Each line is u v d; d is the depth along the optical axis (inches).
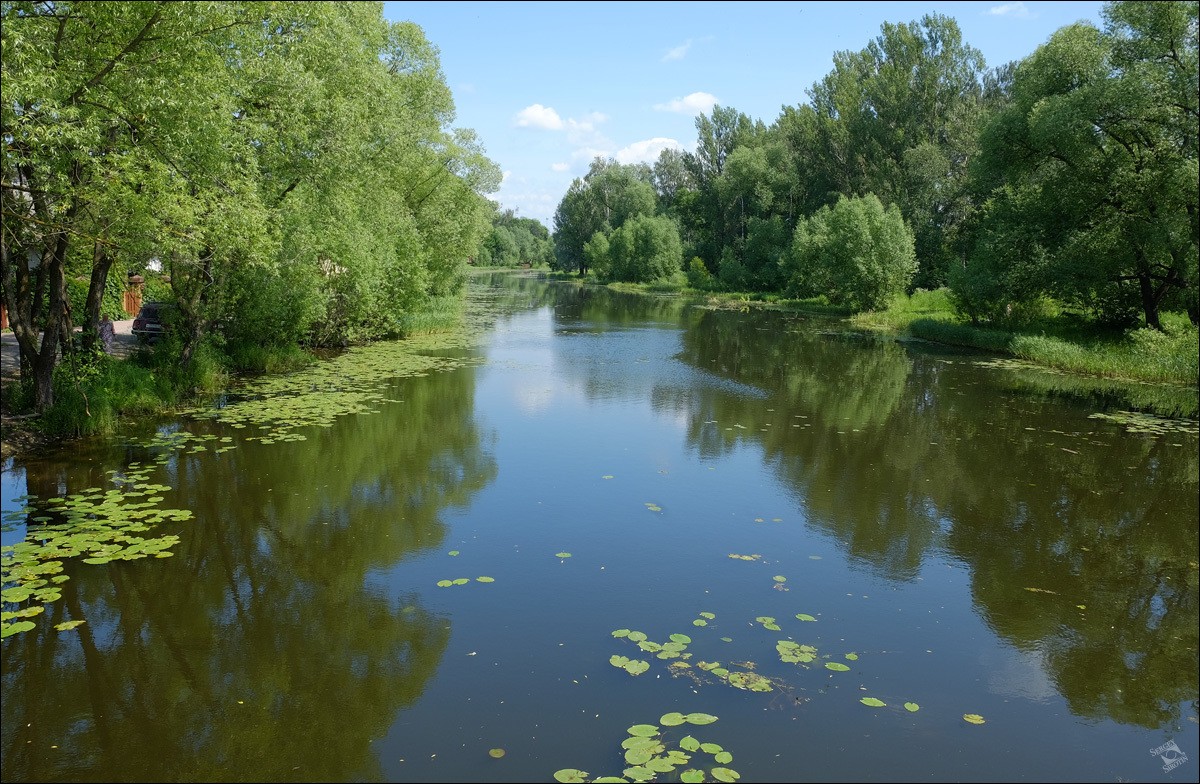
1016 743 206.7
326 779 188.4
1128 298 1083.9
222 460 454.9
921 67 1932.8
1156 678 243.6
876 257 1577.3
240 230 490.6
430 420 579.2
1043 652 258.5
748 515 385.7
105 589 291.7
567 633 261.4
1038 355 955.3
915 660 249.3
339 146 669.9
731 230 2640.3
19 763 194.9
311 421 547.2
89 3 411.2
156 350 642.8
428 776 188.2
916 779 189.6
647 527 366.3
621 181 3590.1
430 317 1198.9
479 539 348.2
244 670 239.8
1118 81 873.5
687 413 624.4
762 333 1294.3
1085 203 987.9
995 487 439.2
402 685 229.0
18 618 254.5
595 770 189.6
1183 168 831.7
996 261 1079.6
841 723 212.1
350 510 382.6
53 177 411.5
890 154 1958.7
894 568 325.4
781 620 273.9
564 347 1040.8
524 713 214.7
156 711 218.4
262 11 517.7
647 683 229.8
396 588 297.3
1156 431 577.9
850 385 776.3
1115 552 350.0
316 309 798.5
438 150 1295.5
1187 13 848.9
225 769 192.7
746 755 196.4
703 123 2792.8
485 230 1482.5
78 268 572.1
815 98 2285.9
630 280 2957.7
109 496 380.5
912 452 512.7
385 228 1005.8
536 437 538.0
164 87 431.2
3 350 688.4
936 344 1156.5
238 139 520.7
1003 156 1071.6
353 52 698.8
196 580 301.6
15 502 370.0
